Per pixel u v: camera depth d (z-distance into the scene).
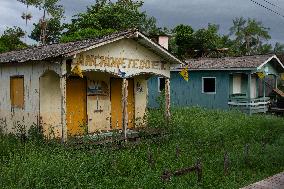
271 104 27.19
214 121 18.84
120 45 14.29
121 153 12.20
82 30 35.09
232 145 15.01
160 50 15.49
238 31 77.00
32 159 10.16
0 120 16.03
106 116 15.96
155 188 9.27
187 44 45.78
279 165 12.31
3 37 39.91
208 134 15.84
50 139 12.66
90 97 15.30
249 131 17.36
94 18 40.56
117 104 16.50
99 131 15.51
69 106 14.52
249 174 11.28
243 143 15.53
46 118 13.77
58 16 56.16
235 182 10.20
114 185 9.46
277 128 18.72
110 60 13.91
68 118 14.50
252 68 24.19
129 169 10.72
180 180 9.86
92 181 9.51
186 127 16.91
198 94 27.19
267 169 11.85
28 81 14.12
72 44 14.15
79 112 14.91
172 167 11.33
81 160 10.59
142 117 17.47
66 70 12.47
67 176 9.28
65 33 43.81
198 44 45.56
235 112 22.95
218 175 10.96
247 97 25.80
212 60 28.03
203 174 10.71
